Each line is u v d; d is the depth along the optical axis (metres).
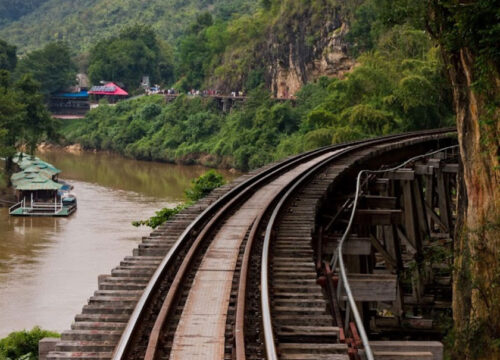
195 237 20.33
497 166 19.64
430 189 38.16
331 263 19.53
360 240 21.77
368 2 115.50
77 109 184.50
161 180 107.25
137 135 149.50
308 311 14.64
